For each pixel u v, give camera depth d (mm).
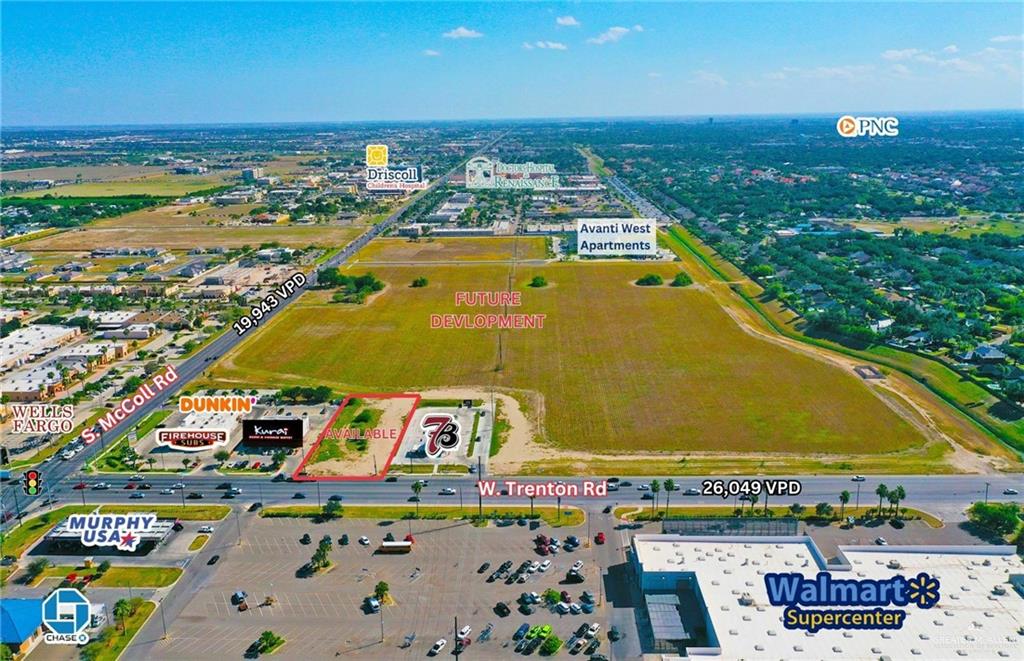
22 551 134625
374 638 111938
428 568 128750
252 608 118812
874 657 97688
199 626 114812
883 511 142875
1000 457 164500
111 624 115188
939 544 132750
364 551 133750
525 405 195000
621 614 116875
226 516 145625
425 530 140250
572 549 133125
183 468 163750
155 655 108750
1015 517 135375
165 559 131875
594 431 179250
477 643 110625
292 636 112438
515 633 112688
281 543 136500
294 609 118562
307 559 131625
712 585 113938
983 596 109500
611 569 127625
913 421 181500
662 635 108688
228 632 113438
